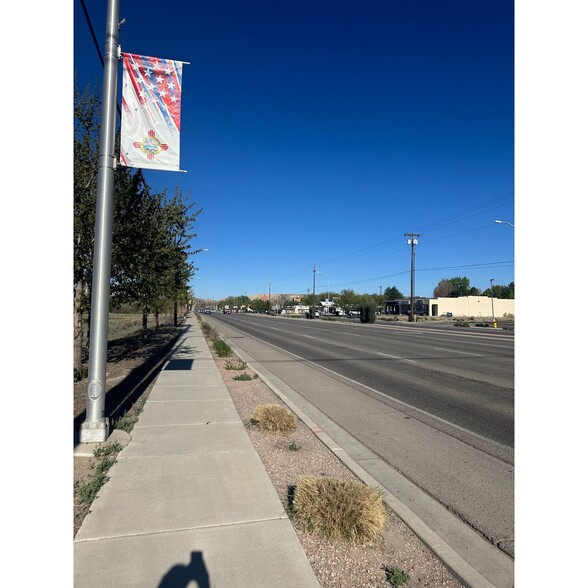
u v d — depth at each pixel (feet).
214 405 22.67
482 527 11.16
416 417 22.22
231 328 117.39
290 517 10.86
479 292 418.51
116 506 11.28
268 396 25.63
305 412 23.18
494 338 82.94
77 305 28.94
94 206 26.73
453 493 13.19
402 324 154.81
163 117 18.76
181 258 41.42
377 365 42.22
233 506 11.36
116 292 31.55
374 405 24.94
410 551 9.79
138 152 18.33
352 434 19.22
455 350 57.57
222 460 14.67
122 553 9.20
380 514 10.37
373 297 377.91
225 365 38.93
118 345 56.54
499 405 24.91
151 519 10.63
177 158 18.92
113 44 17.87
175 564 8.87
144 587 8.16
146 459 14.71
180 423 19.17
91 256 27.84
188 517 10.75
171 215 33.83
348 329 116.16
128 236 30.12
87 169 27.04
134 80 18.51
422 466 15.39
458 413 23.06
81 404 22.97
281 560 9.12
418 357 49.06
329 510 10.18
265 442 16.94
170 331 86.84
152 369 35.37
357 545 9.88
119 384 28.45
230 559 9.10
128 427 18.26
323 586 8.47
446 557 9.42
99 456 14.97
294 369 39.47
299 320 192.75
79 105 27.61
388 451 16.94
